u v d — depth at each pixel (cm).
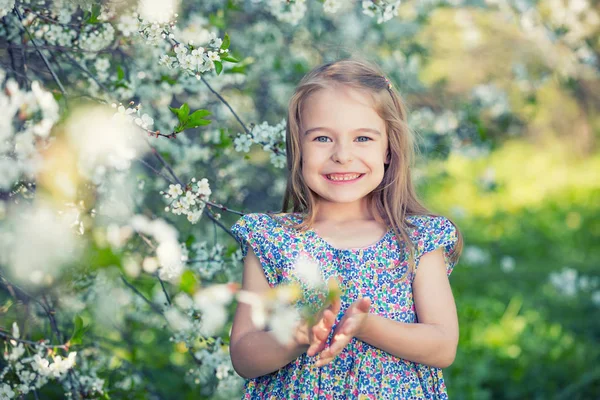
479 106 441
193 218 212
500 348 463
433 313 196
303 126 203
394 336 180
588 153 1191
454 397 394
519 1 411
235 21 372
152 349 346
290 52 395
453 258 208
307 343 165
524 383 417
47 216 153
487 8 469
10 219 161
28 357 213
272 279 201
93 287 244
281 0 261
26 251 148
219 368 247
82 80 265
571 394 404
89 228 205
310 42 395
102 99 230
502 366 438
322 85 200
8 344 226
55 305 242
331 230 204
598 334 507
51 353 210
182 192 213
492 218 929
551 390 411
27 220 150
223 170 331
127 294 283
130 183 260
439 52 588
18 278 198
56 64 259
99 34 229
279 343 176
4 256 152
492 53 590
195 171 321
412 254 198
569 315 552
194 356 252
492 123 446
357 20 406
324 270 198
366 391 185
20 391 211
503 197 1023
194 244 256
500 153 1230
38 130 169
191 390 327
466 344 470
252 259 204
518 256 775
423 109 405
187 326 245
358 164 198
